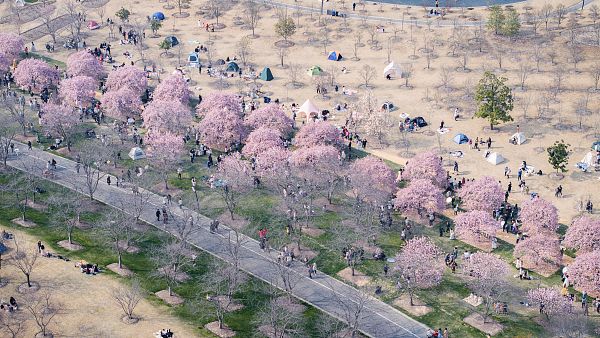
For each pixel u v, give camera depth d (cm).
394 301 16488
